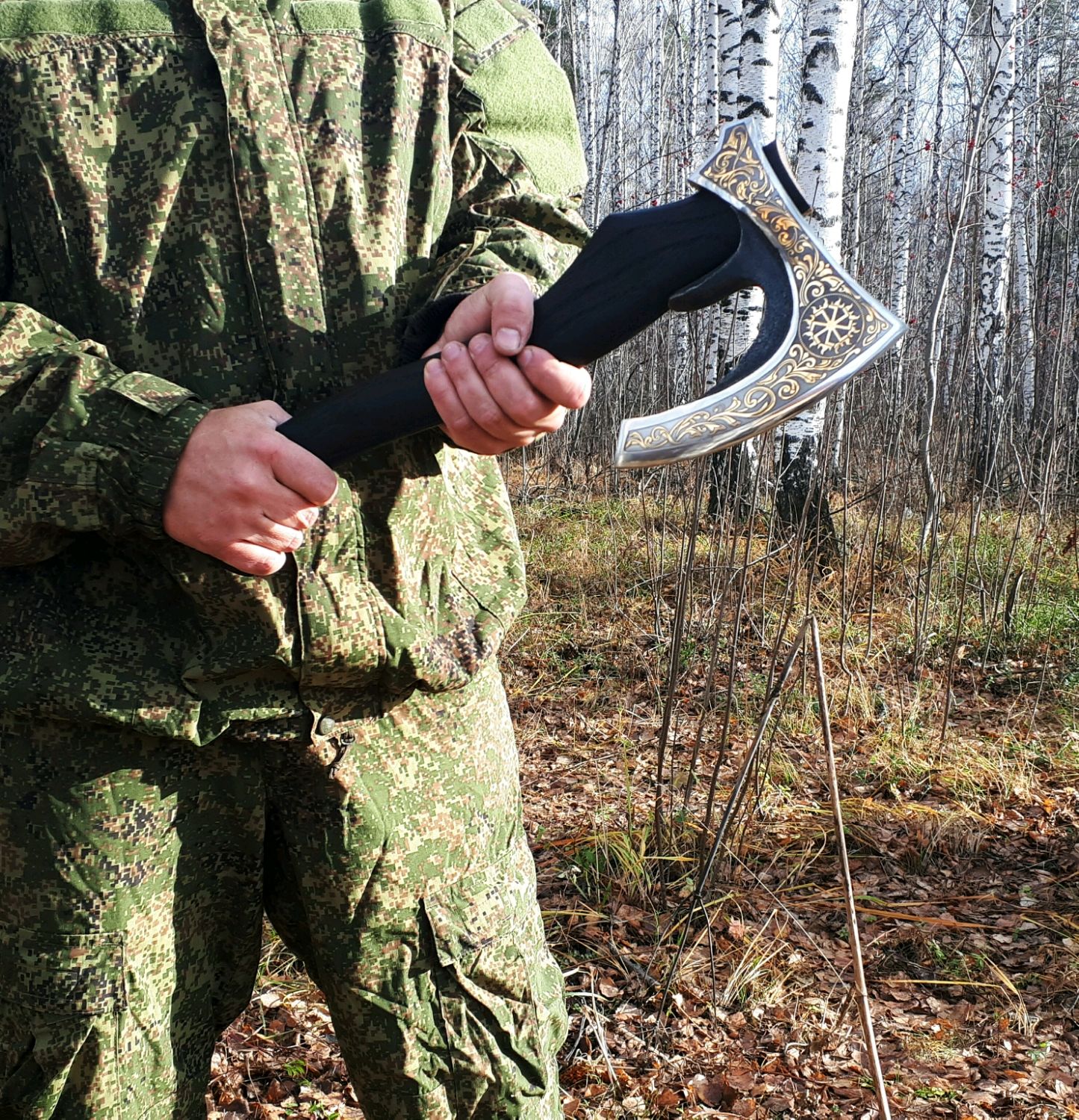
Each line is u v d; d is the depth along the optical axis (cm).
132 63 84
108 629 85
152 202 83
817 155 615
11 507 78
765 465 441
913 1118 194
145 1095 90
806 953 248
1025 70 976
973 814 319
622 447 70
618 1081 199
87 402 77
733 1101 196
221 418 77
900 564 543
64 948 86
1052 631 477
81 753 85
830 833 304
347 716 90
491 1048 97
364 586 86
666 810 307
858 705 400
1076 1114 196
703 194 75
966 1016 226
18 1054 88
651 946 246
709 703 295
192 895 92
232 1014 100
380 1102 97
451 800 96
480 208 96
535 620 516
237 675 85
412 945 94
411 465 89
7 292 87
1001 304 956
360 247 86
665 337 785
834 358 70
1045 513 530
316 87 86
